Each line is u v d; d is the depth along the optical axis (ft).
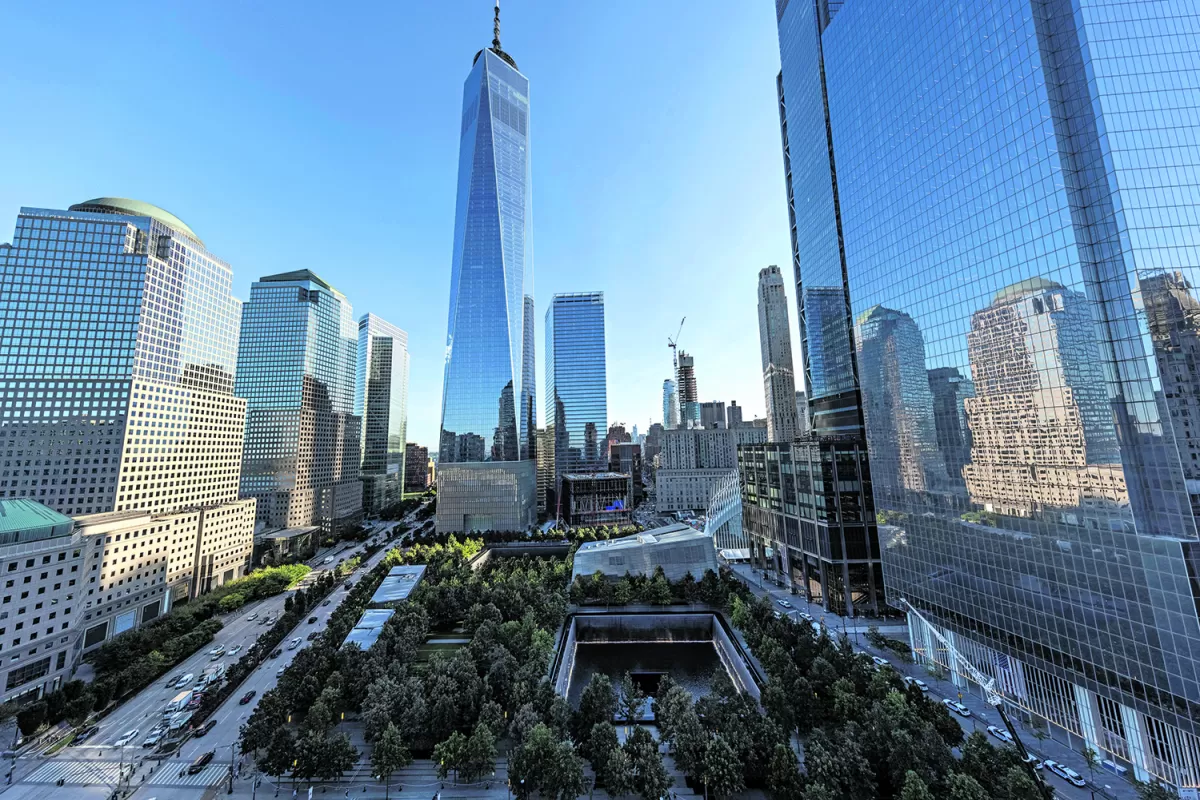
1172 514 195.00
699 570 499.51
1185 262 207.51
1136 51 225.76
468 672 279.28
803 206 593.83
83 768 243.19
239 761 246.47
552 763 203.10
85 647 397.80
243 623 456.04
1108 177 219.00
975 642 284.82
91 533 410.11
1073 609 228.63
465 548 636.89
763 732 215.92
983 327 282.56
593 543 580.30
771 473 551.18
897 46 357.61
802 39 574.56
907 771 180.75
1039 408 247.50
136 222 607.37
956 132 303.27
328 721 250.98
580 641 418.72
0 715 293.23
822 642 303.48
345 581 591.78
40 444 530.27
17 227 554.87
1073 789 197.88
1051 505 240.32
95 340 561.02
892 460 365.81
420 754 250.98
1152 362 203.31
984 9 281.13
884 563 377.50
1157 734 194.18
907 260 348.38
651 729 266.77
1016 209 261.24
